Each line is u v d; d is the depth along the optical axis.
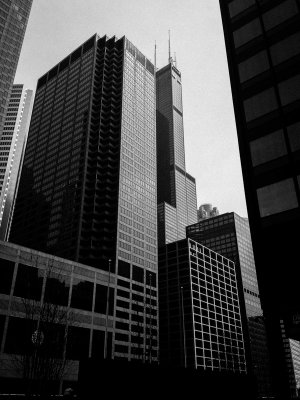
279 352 22.28
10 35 125.25
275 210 25.22
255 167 27.64
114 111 162.75
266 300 23.48
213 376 25.23
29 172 173.38
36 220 153.12
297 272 22.94
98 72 172.25
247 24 34.00
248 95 30.73
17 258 78.94
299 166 25.22
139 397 19.61
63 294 87.31
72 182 145.88
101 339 94.75
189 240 159.38
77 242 129.25
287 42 30.16
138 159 160.50
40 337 24.72
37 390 22.89
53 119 176.88
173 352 140.25
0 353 67.56
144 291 131.12
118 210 137.88
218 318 158.25
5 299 72.56
